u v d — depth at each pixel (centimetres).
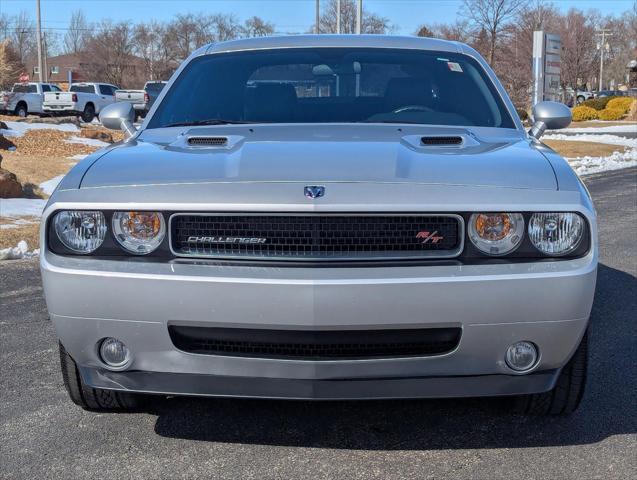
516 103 3291
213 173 312
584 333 328
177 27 7281
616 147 2336
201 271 292
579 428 355
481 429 354
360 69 450
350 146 344
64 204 304
